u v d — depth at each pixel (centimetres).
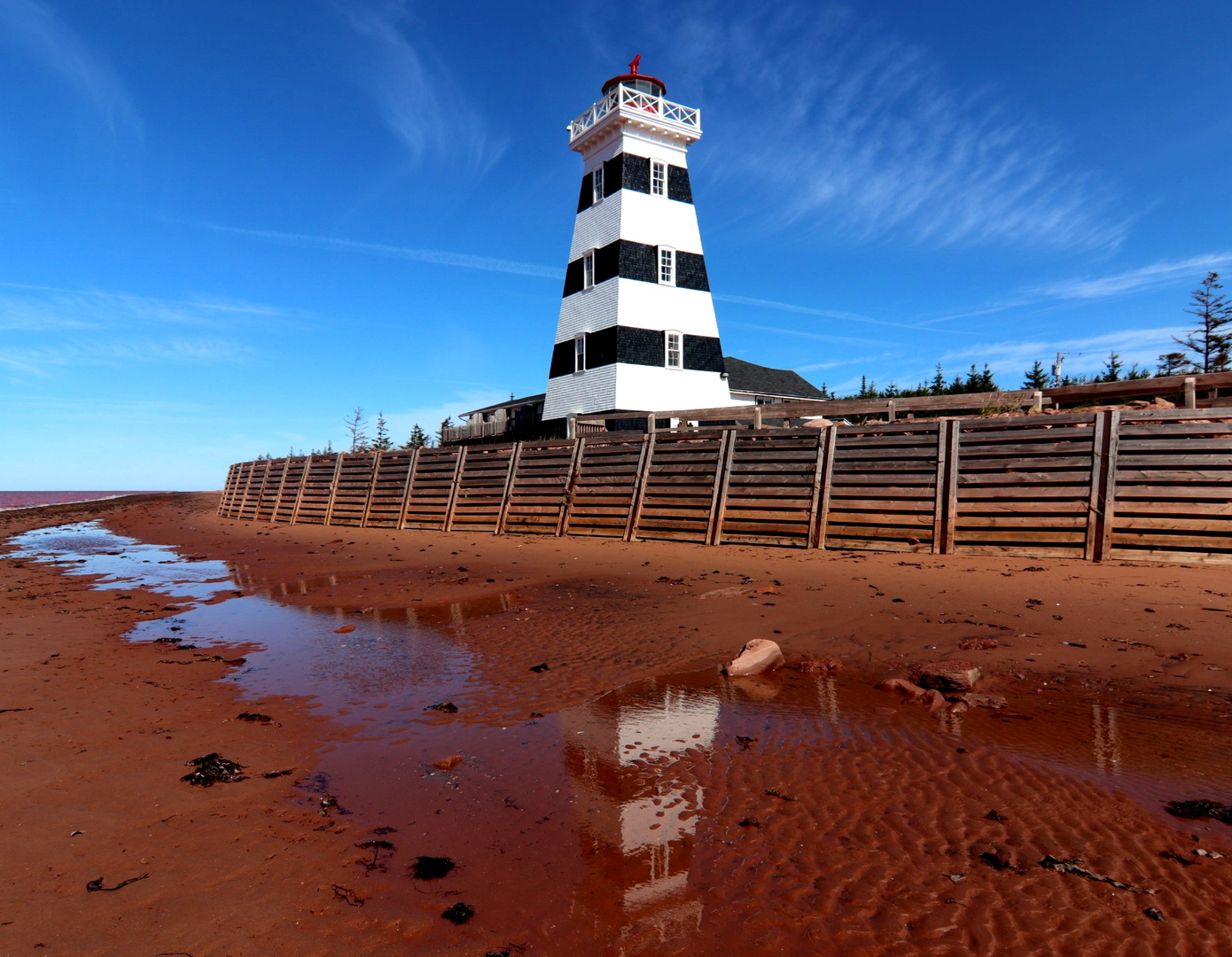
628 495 1841
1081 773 443
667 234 3316
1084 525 1212
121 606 1170
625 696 637
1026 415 1306
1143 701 571
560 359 3497
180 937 295
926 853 356
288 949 287
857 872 341
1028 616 853
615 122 3234
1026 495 1275
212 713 605
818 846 367
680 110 3403
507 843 380
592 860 360
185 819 408
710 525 1641
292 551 2002
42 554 2175
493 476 2206
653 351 3191
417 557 1702
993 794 419
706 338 3369
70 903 320
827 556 1363
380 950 287
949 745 496
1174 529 1140
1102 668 658
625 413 3072
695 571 1291
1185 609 835
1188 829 370
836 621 877
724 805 419
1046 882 325
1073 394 1594
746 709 590
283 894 329
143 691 673
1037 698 590
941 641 773
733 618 924
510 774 470
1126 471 1193
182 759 501
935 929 293
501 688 671
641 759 492
